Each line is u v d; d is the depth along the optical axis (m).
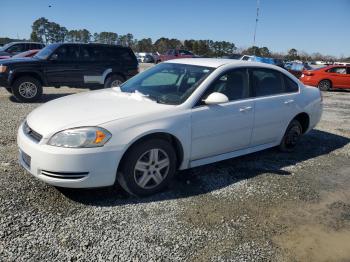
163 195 3.96
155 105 4.05
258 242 3.24
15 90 9.64
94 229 3.19
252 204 3.94
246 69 4.91
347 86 17.95
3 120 7.02
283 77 5.53
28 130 3.77
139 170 3.79
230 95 4.61
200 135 4.20
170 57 39.47
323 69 18.12
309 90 6.02
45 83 10.09
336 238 3.43
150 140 3.78
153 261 2.85
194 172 4.70
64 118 3.67
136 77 5.25
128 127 3.61
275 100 5.19
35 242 2.94
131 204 3.70
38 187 3.85
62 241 2.98
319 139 7.05
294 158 5.67
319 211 3.94
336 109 11.45
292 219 3.71
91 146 3.43
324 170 5.23
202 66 4.70
